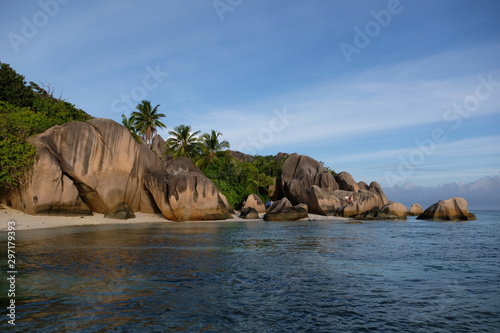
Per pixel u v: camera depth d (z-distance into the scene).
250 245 15.84
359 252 14.02
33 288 7.73
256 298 7.29
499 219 48.78
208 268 10.26
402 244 16.84
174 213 31.59
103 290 7.66
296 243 16.84
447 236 21.05
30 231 20.53
